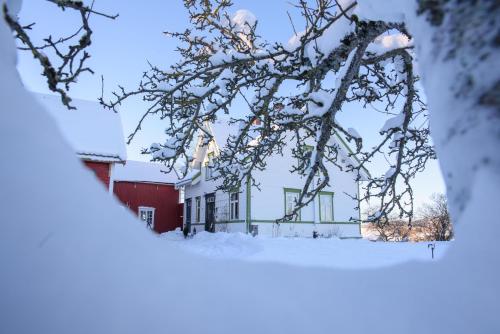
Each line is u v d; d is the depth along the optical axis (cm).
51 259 93
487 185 104
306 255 936
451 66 118
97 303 89
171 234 2311
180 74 506
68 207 103
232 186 609
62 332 83
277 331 92
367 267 130
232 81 484
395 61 531
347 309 103
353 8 424
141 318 88
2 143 102
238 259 130
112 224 108
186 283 102
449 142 117
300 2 432
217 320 92
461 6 120
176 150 530
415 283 114
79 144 1399
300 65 466
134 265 100
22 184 99
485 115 107
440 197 2242
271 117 521
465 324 97
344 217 1942
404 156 579
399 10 233
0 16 127
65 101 195
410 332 96
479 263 106
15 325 82
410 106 525
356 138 496
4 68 115
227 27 550
